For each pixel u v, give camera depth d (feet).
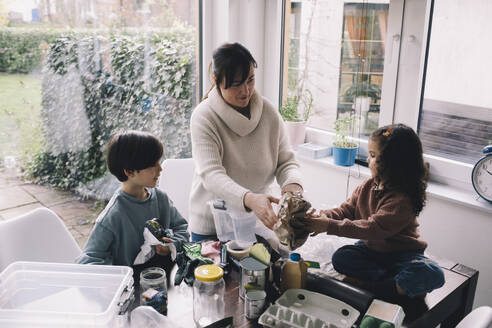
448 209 6.53
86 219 7.85
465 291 4.99
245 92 5.25
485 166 6.15
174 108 8.76
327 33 7.99
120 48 7.73
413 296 4.38
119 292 3.83
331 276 4.74
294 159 6.12
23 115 6.93
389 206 4.58
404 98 7.06
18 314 3.52
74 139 7.50
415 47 6.73
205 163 5.33
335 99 8.14
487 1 5.96
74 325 3.52
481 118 6.37
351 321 3.94
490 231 6.16
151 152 5.01
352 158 7.55
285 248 4.88
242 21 8.77
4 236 5.23
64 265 4.22
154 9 8.01
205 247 5.17
